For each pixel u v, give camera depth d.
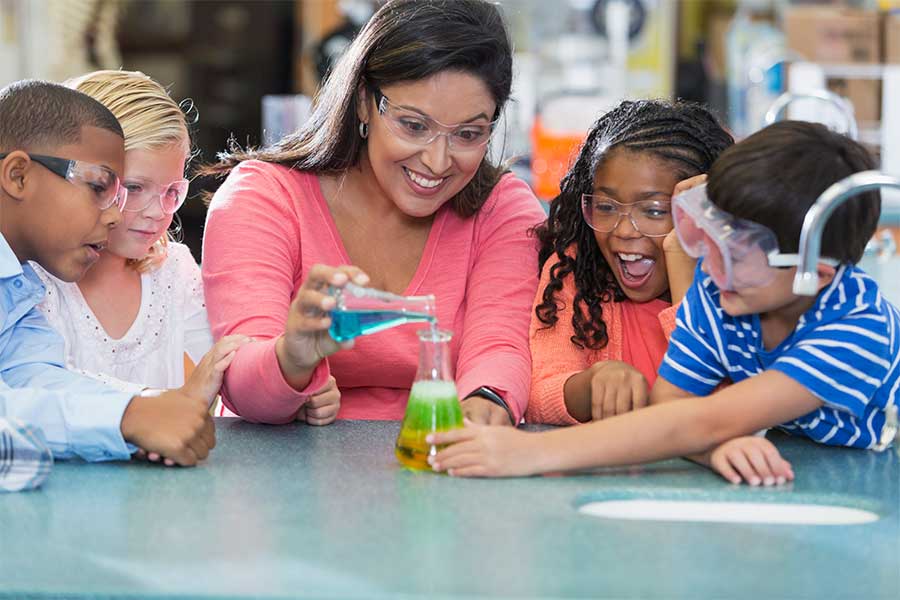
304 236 1.98
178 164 2.05
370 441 1.64
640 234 1.89
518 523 1.23
